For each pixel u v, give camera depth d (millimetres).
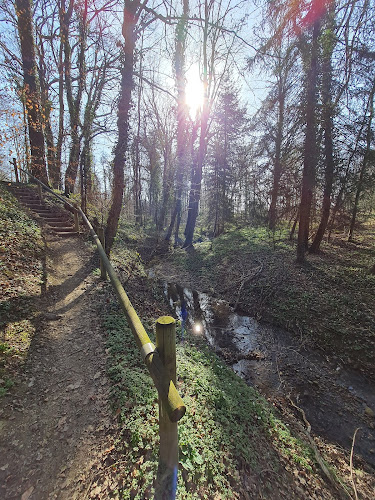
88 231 10492
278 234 14766
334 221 11305
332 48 8070
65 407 3061
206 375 4242
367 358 5789
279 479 2852
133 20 8086
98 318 5141
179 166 18625
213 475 2512
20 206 9797
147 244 17234
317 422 4465
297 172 9578
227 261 12859
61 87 15234
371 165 8859
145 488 2184
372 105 9188
